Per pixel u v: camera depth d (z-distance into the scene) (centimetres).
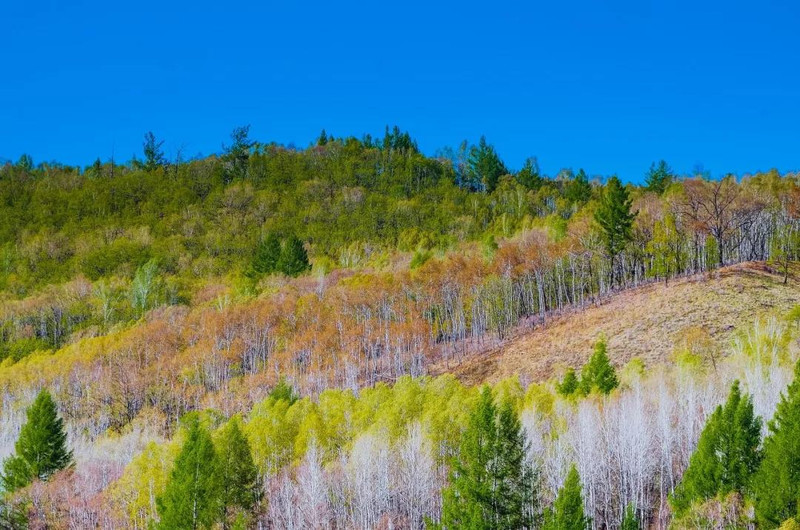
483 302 9831
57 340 11419
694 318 7481
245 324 10100
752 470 3769
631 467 4422
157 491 5016
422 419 5206
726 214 9750
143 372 8881
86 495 5588
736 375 5544
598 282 10150
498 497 3781
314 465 4797
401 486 4888
